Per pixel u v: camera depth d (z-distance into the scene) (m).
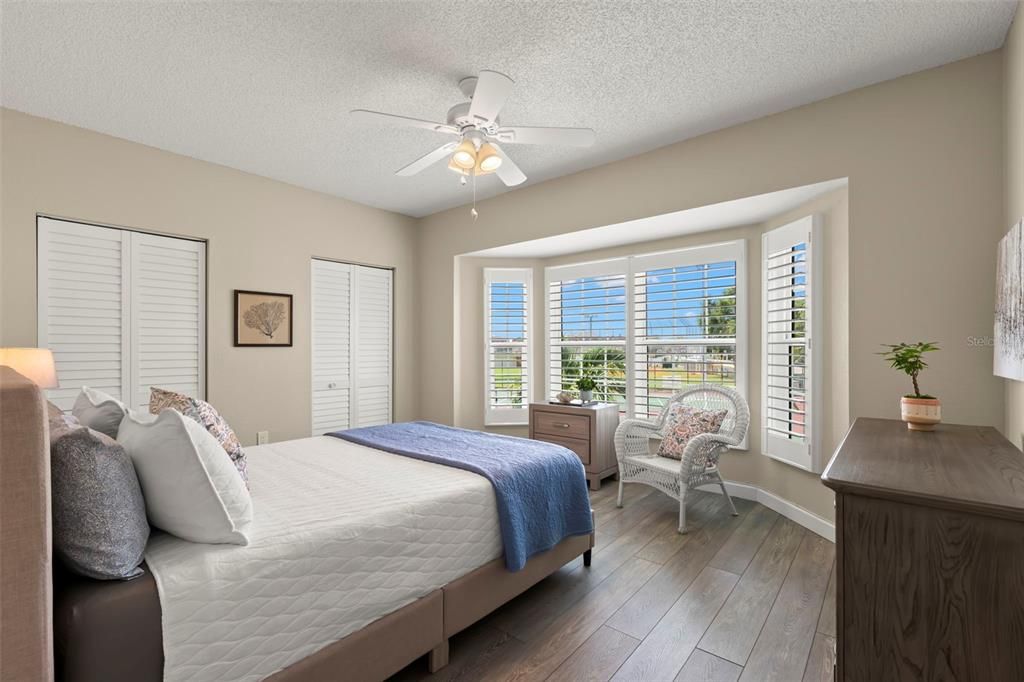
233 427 3.78
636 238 4.19
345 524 1.55
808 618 2.10
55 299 3.01
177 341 3.53
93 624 1.07
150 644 1.14
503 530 2.03
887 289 2.54
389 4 1.95
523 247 4.56
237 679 1.26
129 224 3.25
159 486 1.34
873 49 2.27
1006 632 1.06
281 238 4.07
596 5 1.96
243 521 1.42
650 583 2.41
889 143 2.54
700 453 3.16
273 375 4.03
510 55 2.29
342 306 4.60
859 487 1.19
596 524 3.24
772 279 3.46
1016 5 1.96
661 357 4.27
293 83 2.54
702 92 2.66
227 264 3.74
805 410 3.12
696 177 3.24
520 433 5.07
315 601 1.43
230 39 2.17
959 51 2.29
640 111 2.87
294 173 3.89
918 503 1.13
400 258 5.07
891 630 1.16
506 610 2.18
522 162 3.69
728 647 1.90
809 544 2.88
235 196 3.79
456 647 1.91
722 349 3.91
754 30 2.12
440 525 1.81
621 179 3.63
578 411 4.20
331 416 4.49
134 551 1.19
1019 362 1.71
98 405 1.65
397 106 2.78
